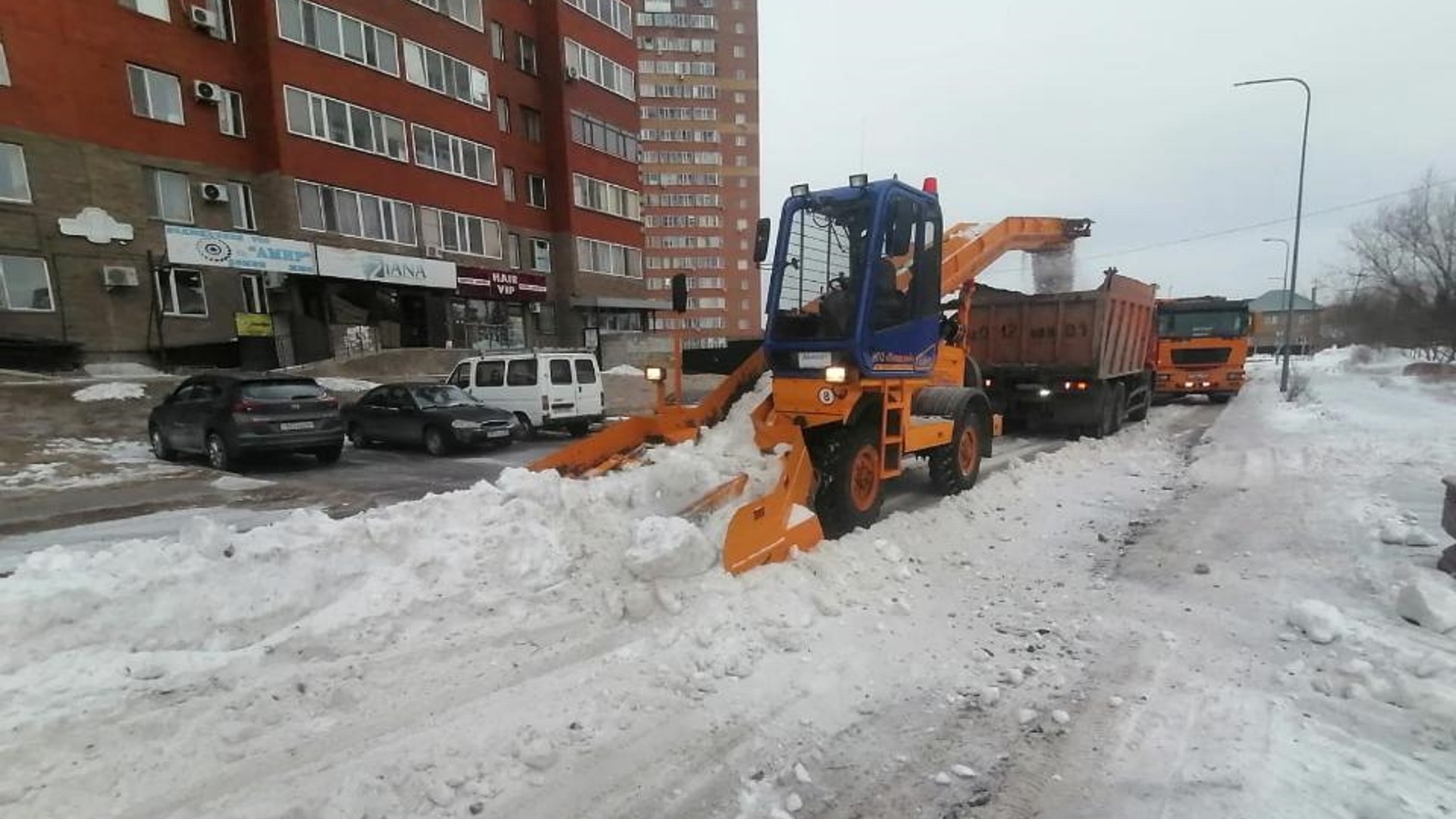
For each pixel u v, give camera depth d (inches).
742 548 180.9
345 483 414.6
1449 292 1331.2
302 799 101.3
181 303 741.9
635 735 121.0
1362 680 134.0
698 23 3341.5
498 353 649.0
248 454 448.8
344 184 860.0
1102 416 508.1
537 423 619.8
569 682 135.7
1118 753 116.1
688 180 3390.7
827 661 148.2
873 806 104.8
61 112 665.6
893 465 268.7
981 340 538.9
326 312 850.1
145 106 724.0
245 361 764.0
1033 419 531.2
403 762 109.9
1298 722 122.8
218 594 151.4
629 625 158.9
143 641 139.3
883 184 251.8
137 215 714.8
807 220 268.2
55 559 158.1
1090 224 471.8
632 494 207.8
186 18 752.3
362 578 165.5
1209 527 252.1
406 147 938.1
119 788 102.2
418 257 940.6
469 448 573.6
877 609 177.5
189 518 318.3
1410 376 1018.7
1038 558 226.7
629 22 1400.1
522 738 117.6
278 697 126.0
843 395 241.0
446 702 127.9
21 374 594.6
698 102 3368.6
